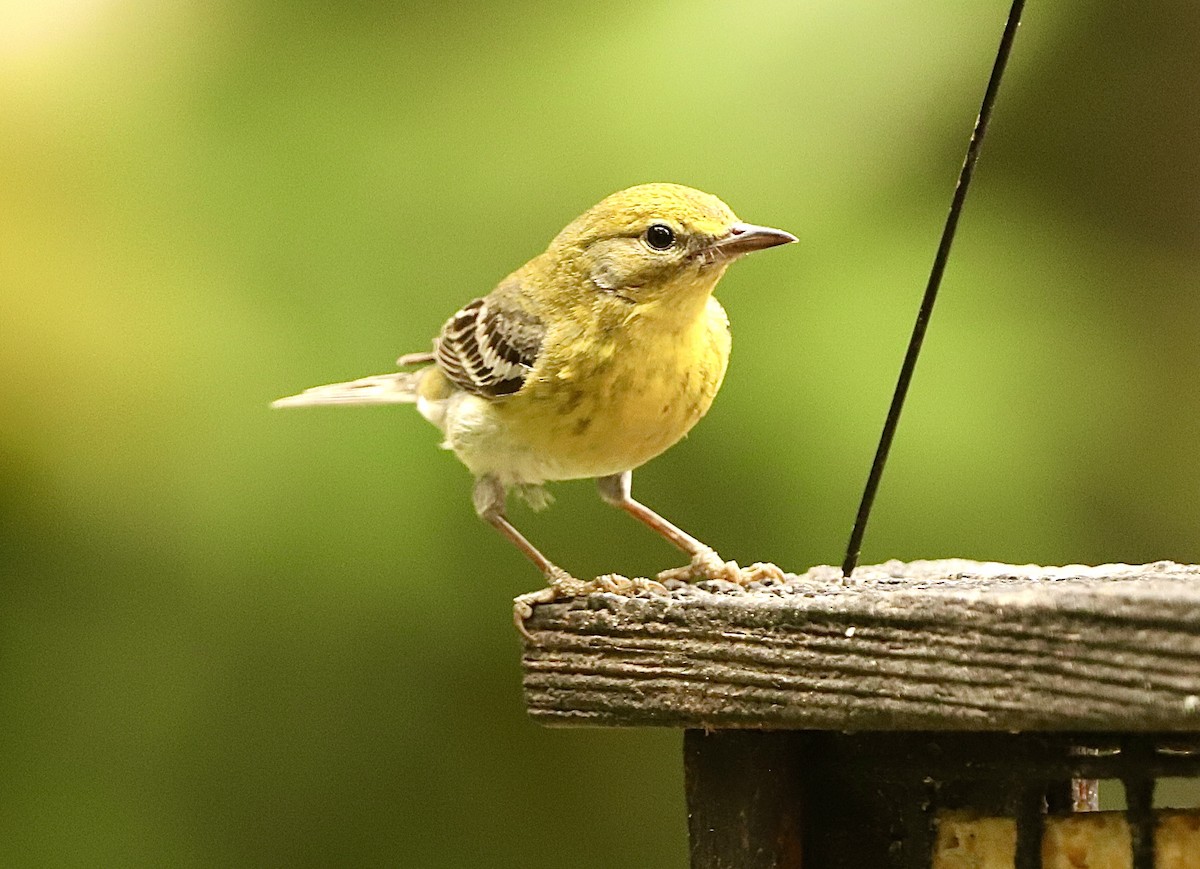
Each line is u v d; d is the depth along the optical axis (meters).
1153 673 4.82
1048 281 10.78
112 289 10.82
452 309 10.69
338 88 11.23
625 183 10.73
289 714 10.82
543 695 6.15
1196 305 11.68
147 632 10.66
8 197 11.03
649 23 11.09
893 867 5.99
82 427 10.62
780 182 10.55
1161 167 12.45
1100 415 10.47
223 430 10.54
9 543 10.67
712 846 5.99
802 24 10.84
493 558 10.59
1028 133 12.52
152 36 11.54
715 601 5.79
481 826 11.17
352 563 10.42
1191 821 5.38
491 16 11.31
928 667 5.25
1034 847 5.64
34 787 10.52
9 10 11.54
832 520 10.11
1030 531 9.94
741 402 10.23
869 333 10.22
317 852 10.84
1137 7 12.40
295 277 10.81
